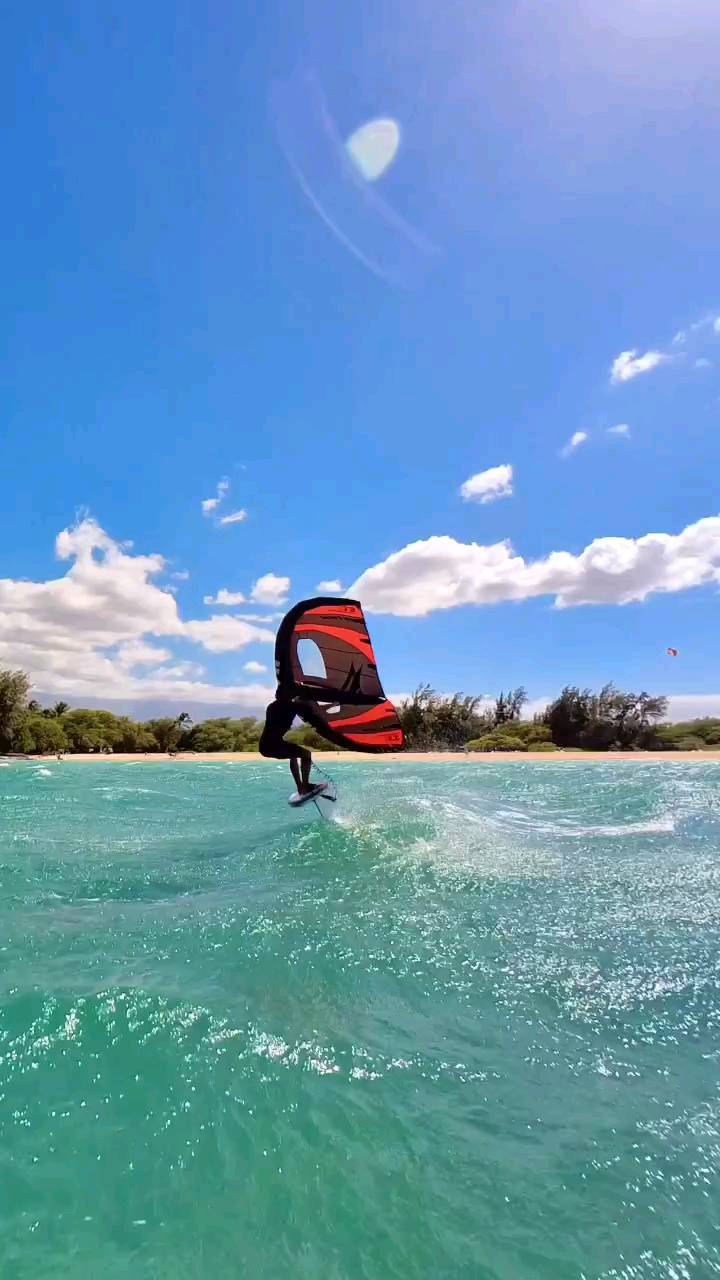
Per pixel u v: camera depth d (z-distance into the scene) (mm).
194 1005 3264
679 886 5684
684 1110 2520
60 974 3670
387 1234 1908
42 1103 2439
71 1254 1802
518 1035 3066
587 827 8844
